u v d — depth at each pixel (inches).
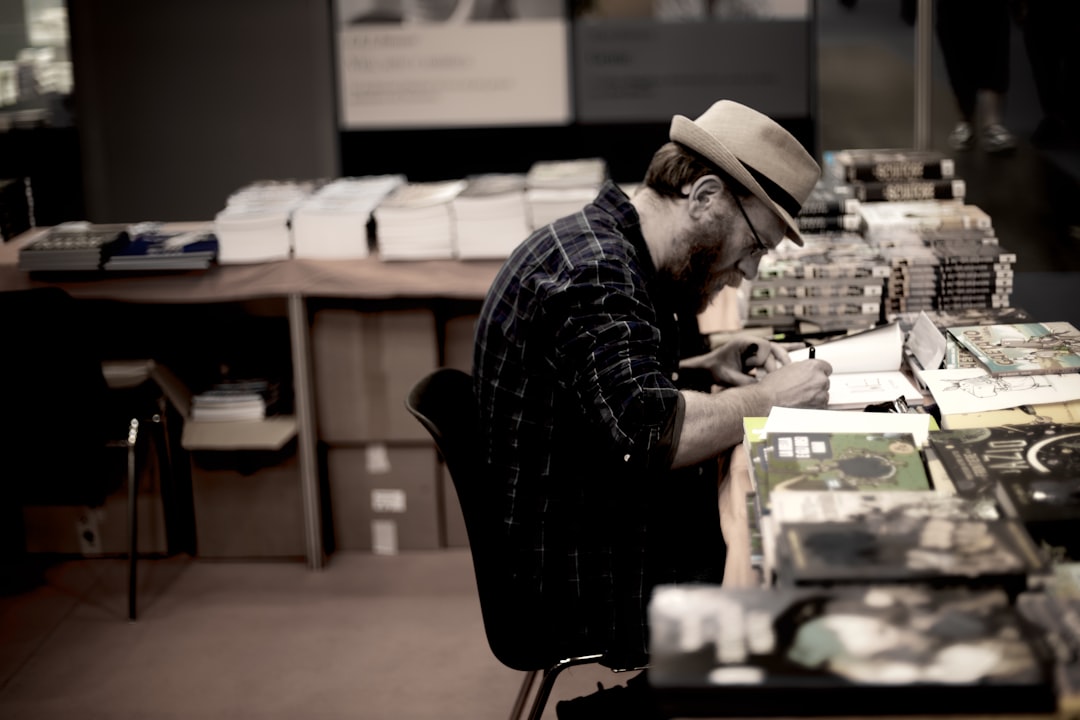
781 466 55.3
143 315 139.1
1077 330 76.2
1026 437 57.2
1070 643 40.3
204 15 167.9
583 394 66.8
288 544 132.7
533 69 169.8
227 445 126.3
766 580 51.0
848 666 39.1
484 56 169.3
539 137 174.7
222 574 129.9
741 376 79.0
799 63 166.2
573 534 73.8
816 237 98.6
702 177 71.1
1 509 132.3
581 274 68.6
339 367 128.3
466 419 78.0
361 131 176.6
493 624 72.4
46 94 165.0
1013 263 87.7
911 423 61.1
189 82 169.8
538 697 74.4
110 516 132.0
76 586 127.4
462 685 105.8
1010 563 44.2
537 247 72.7
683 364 81.8
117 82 168.9
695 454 66.2
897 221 95.2
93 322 134.0
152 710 102.9
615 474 72.9
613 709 92.9
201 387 136.3
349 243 120.3
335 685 106.4
